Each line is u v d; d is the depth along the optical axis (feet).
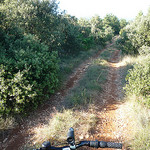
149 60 22.90
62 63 40.47
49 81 22.13
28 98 17.66
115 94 23.84
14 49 22.89
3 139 14.14
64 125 15.03
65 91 25.34
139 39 46.80
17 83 17.65
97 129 15.02
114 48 96.43
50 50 41.39
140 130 13.56
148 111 16.61
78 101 20.02
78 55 54.85
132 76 20.85
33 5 37.86
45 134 14.28
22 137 14.37
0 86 15.96
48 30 41.32
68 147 5.66
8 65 18.86
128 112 17.52
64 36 48.62
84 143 5.87
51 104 20.85
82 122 15.60
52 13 42.39
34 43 26.76
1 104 15.23
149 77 18.86
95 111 18.39
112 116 17.49
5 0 34.09
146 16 52.39
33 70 20.79
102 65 41.55
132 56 48.44
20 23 35.06
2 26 26.73
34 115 18.03
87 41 73.15
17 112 16.70
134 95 19.58
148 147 11.44
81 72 36.55
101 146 5.77
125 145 12.51
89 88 24.54
